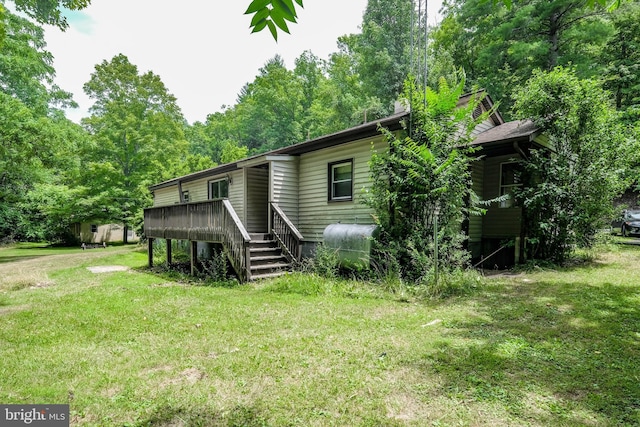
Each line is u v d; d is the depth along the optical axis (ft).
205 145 137.90
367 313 15.29
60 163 56.90
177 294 20.65
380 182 23.07
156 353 11.10
